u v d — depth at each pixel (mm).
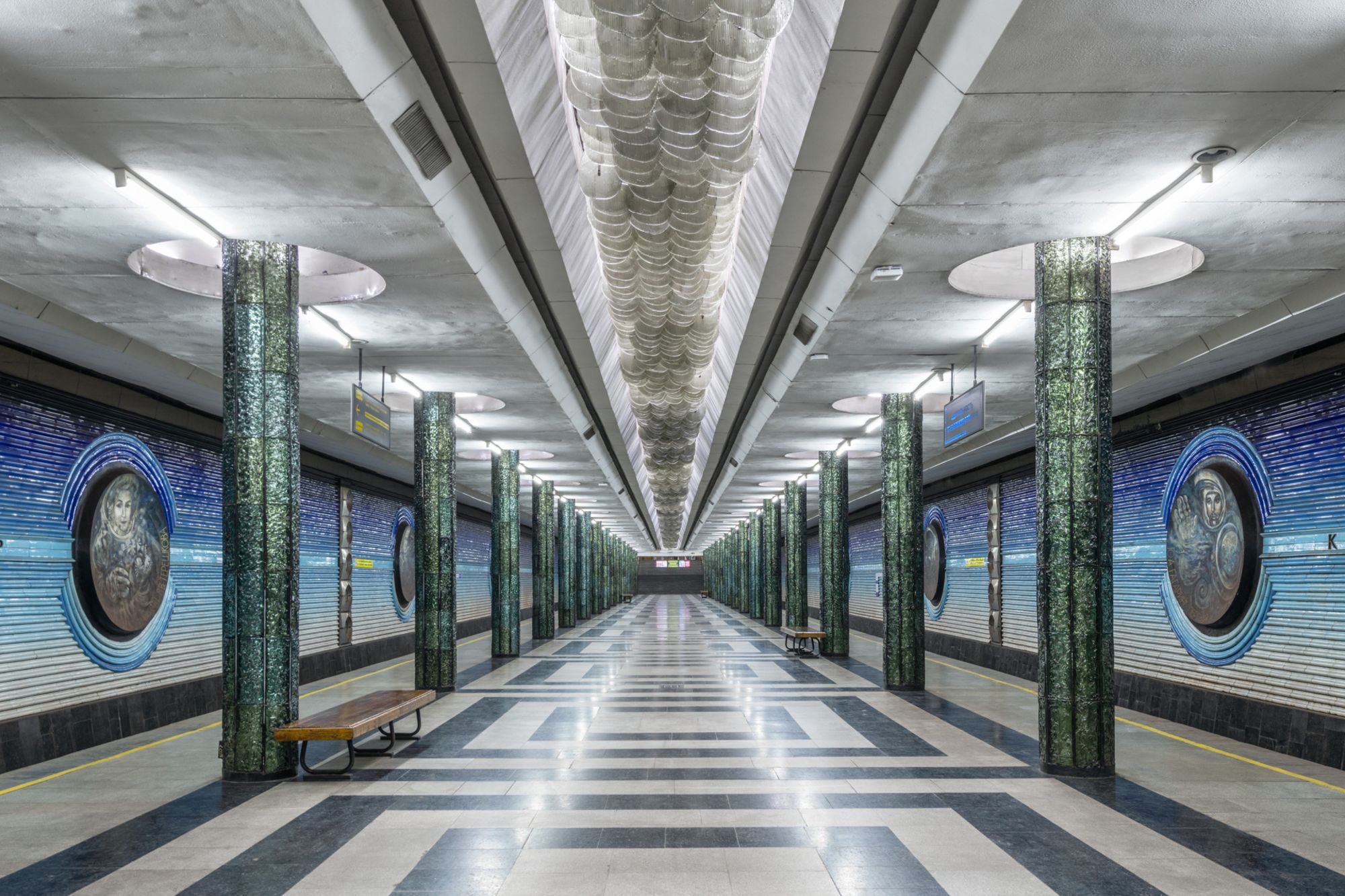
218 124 5215
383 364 11281
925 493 25531
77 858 5859
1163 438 12758
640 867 5625
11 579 9391
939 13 4766
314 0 4086
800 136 6070
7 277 7883
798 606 27578
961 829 6402
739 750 9242
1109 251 8023
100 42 4352
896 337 10258
